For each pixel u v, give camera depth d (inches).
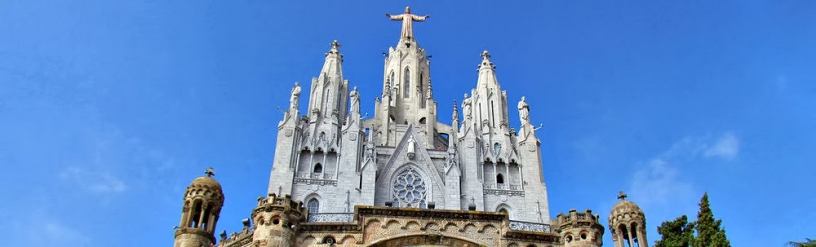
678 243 1759.4
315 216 1680.6
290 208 1519.4
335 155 3009.4
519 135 3230.8
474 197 2881.4
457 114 3462.1
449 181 2883.9
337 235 1515.7
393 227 1536.7
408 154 3004.4
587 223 1563.7
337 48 3641.7
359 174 2859.3
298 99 3152.1
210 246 1596.9
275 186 2770.7
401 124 3474.4
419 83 3836.1
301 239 1510.8
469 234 1546.5
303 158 2965.1
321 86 3331.7
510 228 1566.2
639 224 1630.2
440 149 3304.6
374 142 3097.9
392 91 3693.4
